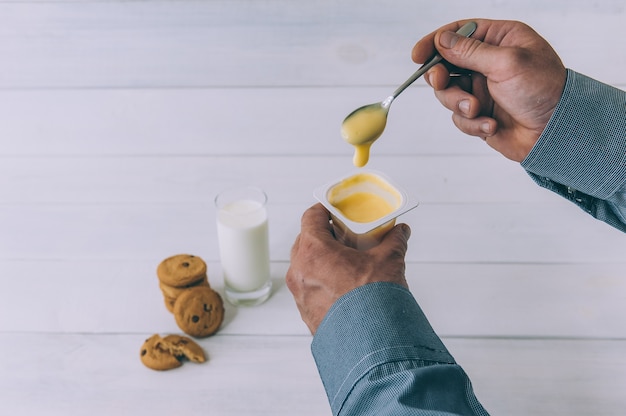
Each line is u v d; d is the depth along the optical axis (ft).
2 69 3.82
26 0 3.69
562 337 3.09
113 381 2.98
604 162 2.66
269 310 3.23
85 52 3.79
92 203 3.70
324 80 3.81
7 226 3.60
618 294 3.25
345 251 2.45
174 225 3.59
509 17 3.73
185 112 3.86
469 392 2.24
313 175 3.77
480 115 2.97
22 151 3.92
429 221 3.56
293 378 2.98
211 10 3.71
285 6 3.69
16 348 3.10
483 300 3.23
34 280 3.36
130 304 3.26
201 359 3.02
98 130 3.90
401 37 3.75
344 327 2.28
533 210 3.61
